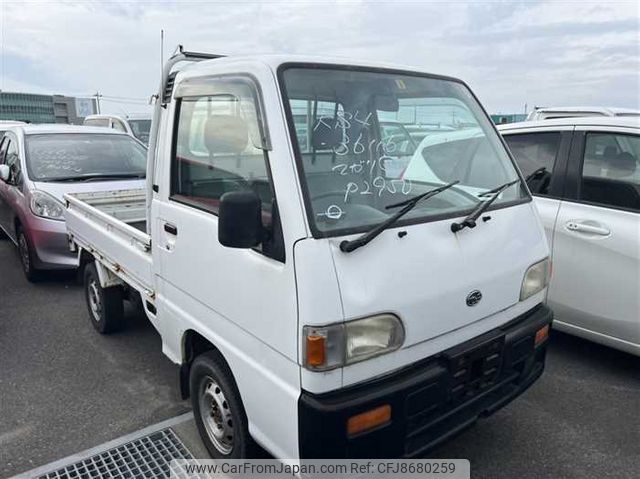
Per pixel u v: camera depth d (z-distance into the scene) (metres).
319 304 1.94
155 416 3.37
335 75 2.44
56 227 5.57
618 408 3.42
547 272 2.88
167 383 3.78
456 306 2.33
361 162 2.38
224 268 2.40
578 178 3.90
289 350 2.05
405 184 2.49
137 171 6.61
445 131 2.83
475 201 2.66
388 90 2.62
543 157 4.16
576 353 4.18
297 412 2.04
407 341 2.16
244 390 2.36
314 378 1.98
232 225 1.99
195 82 2.68
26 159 6.20
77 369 3.98
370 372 2.09
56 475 2.79
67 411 3.42
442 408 2.34
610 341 3.74
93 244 4.29
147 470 2.82
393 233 2.19
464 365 2.38
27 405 3.49
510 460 2.91
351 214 2.18
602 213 3.71
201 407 2.90
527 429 3.19
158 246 3.03
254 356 2.28
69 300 5.46
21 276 6.31
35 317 5.00
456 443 3.04
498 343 2.51
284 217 2.05
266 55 2.38
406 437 2.21
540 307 2.89
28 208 5.65
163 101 2.94
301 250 1.99
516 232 2.69
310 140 2.22
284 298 2.05
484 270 2.45
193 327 2.73
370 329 2.04
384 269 2.09
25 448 3.04
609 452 2.98
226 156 2.44
